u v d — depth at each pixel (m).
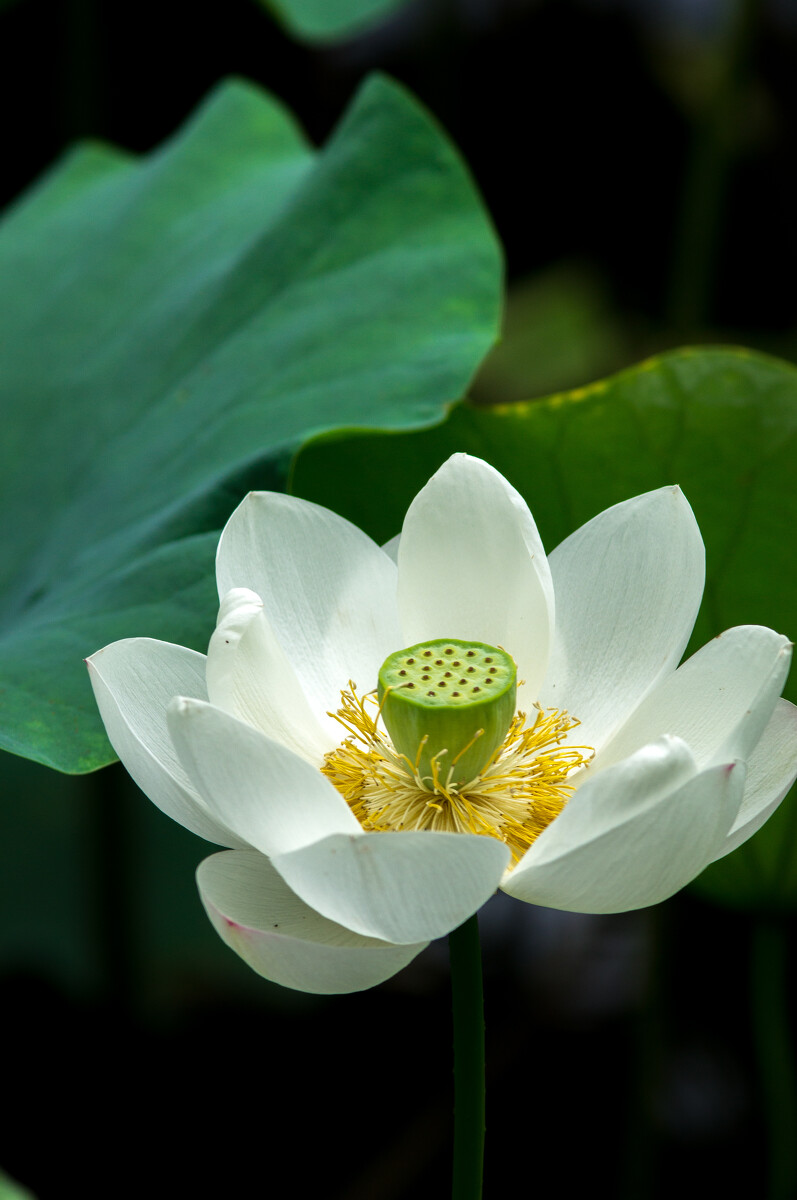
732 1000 2.12
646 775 1.34
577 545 1.44
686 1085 2.04
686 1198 1.91
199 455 1.59
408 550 1.44
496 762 1.42
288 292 1.65
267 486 1.52
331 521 1.44
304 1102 2.02
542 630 1.43
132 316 1.79
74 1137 1.97
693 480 1.53
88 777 1.97
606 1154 1.97
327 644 1.44
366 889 1.34
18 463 1.74
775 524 1.52
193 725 1.35
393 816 1.42
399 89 1.67
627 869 1.35
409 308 1.60
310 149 2.03
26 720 1.47
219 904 1.38
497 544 1.43
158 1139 1.97
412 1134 1.97
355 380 1.58
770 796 1.38
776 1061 1.58
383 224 1.65
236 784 1.35
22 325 1.95
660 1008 1.68
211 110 2.10
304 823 1.36
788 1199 1.59
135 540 1.55
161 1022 2.11
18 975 2.12
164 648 1.41
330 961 1.35
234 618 1.38
